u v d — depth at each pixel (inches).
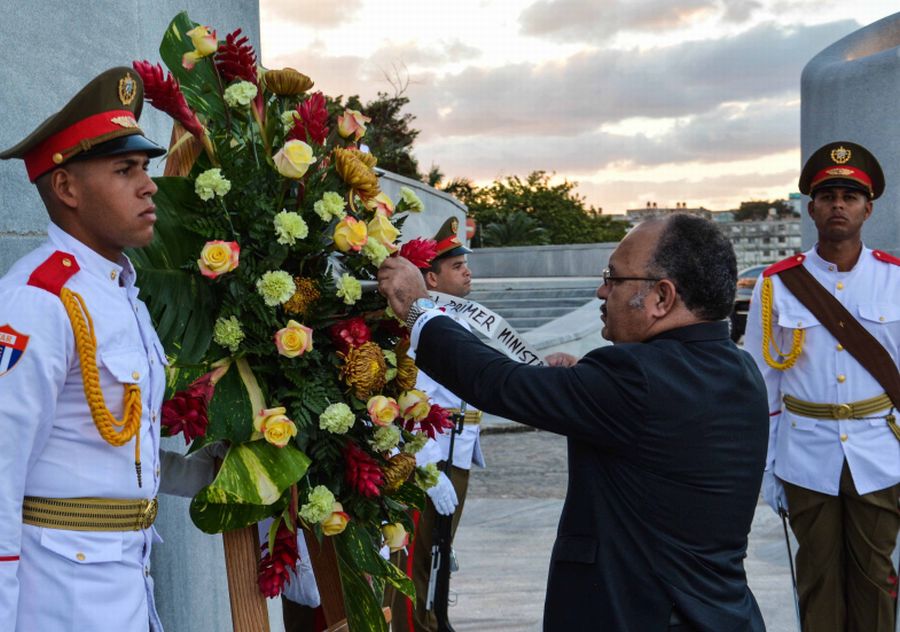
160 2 119.1
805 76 233.0
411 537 129.8
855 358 141.7
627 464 76.3
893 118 217.8
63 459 67.4
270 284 78.6
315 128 83.7
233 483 76.9
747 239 3826.3
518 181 1644.9
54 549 66.7
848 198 143.5
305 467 79.7
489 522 247.6
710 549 76.4
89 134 67.6
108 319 69.3
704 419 76.0
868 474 138.4
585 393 75.6
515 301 720.3
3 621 62.4
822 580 143.1
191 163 80.9
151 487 72.8
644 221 82.6
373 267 87.4
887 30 240.7
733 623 75.2
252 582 83.2
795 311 146.1
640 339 81.4
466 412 163.5
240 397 79.6
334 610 90.6
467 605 180.2
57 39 96.0
